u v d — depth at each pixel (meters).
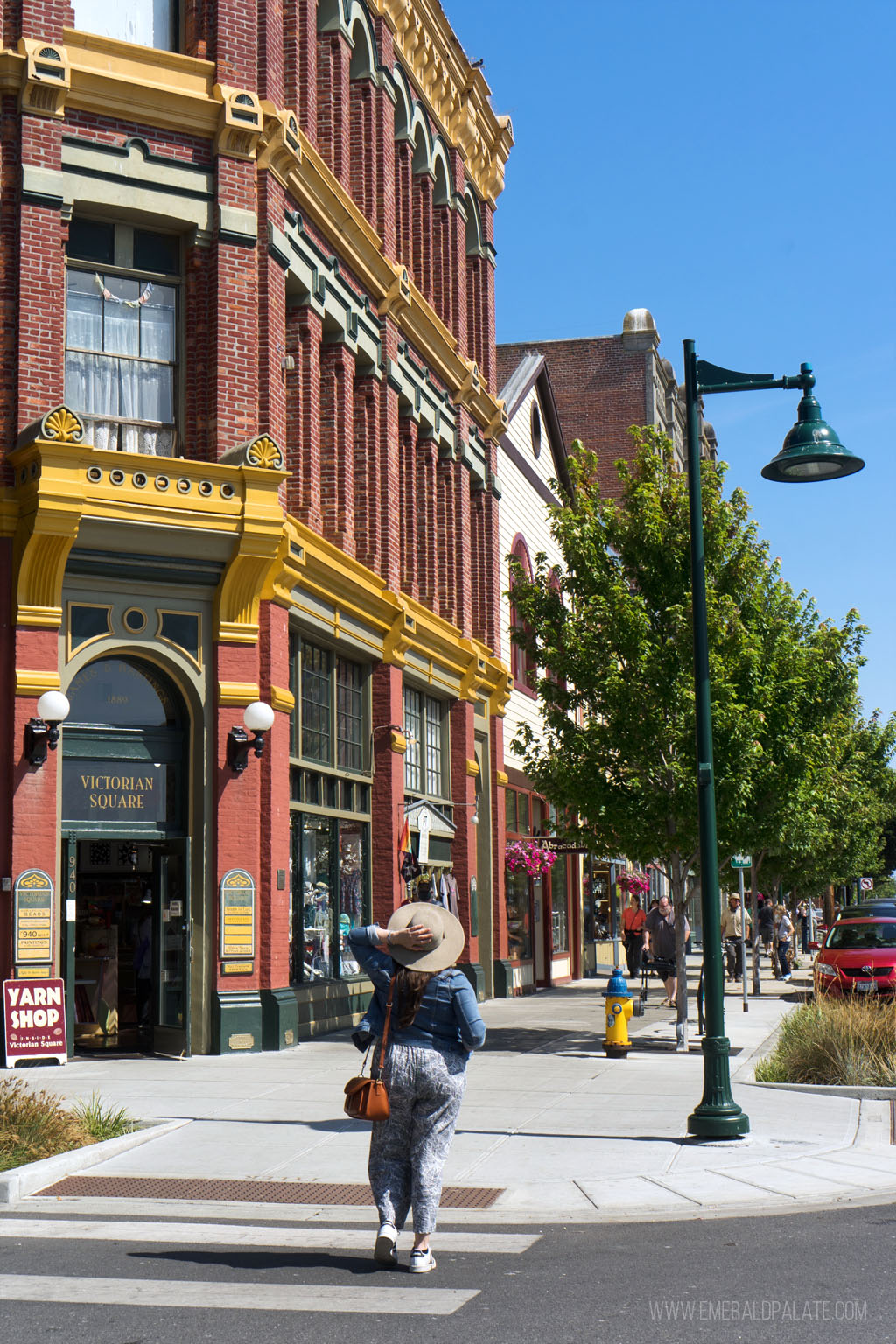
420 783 25.09
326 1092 13.71
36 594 15.91
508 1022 22.19
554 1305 6.73
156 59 17.30
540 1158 10.54
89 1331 6.29
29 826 15.62
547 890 33.31
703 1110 11.29
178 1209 9.11
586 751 19.05
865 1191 9.40
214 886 16.84
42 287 16.27
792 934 37.47
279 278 18.27
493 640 29.14
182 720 17.12
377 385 22.22
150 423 17.27
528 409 34.41
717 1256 7.71
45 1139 10.55
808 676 20.45
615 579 19.14
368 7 22.58
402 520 24.08
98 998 17.52
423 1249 7.47
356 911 21.41
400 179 24.45
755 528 19.48
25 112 16.31
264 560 17.00
